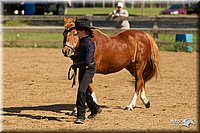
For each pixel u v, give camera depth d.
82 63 10.25
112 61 11.53
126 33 12.17
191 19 27.55
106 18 26.34
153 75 12.62
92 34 10.53
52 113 11.70
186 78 17.62
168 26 36.97
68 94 14.38
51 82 16.56
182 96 14.10
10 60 22.30
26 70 19.31
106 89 15.28
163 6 79.69
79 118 10.48
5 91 14.75
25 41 28.05
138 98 13.87
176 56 24.20
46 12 52.44
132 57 12.06
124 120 10.88
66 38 10.11
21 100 13.38
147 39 12.41
